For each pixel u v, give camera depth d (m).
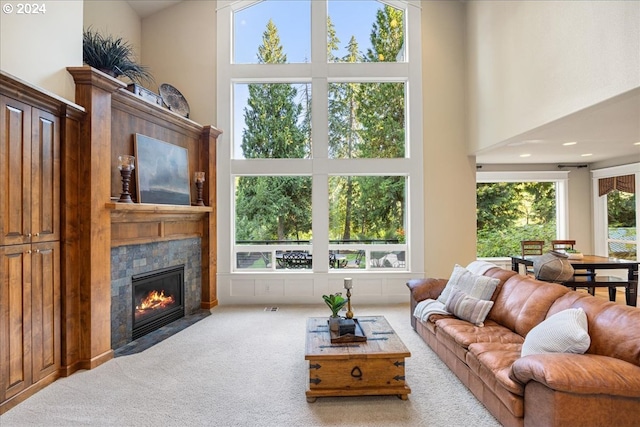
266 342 3.81
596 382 1.72
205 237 5.27
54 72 3.02
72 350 3.08
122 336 3.71
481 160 6.86
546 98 3.57
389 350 2.62
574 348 2.03
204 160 5.30
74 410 2.46
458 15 5.61
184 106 5.38
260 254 5.63
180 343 3.79
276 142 5.64
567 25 3.23
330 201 5.66
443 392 2.67
